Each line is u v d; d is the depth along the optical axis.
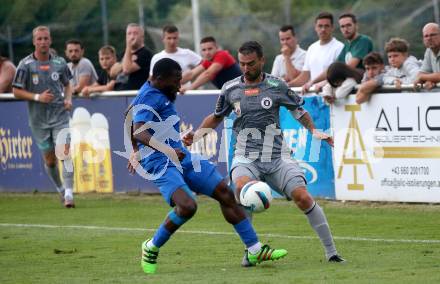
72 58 38.53
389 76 29.95
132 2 58.59
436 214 27.73
